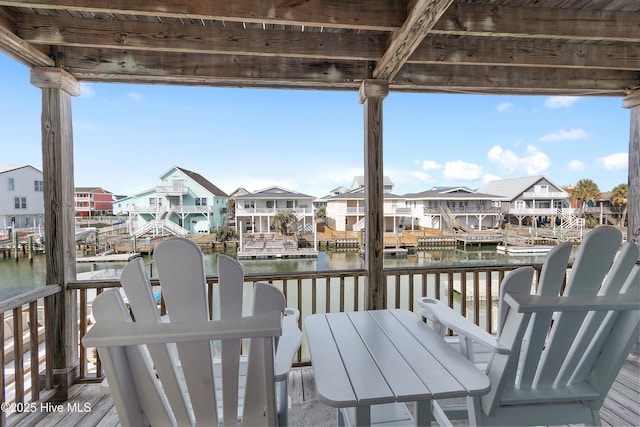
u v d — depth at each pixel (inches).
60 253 84.7
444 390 36.0
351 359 43.4
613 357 44.7
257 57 98.0
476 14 78.0
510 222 819.4
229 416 40.6
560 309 40.1
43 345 160.7
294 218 815.1
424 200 869.8
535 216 755.4
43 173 84.3
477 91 110.7
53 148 84.8
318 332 53.3
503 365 43.0
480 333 47.9
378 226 95.8
